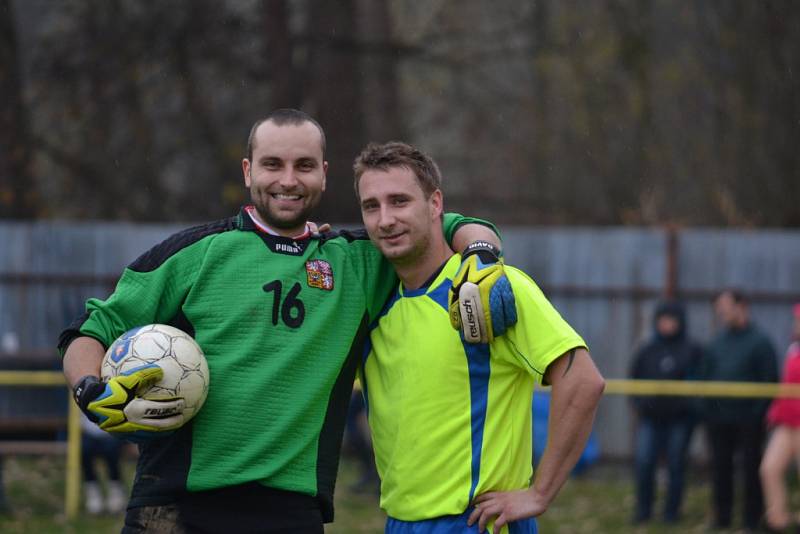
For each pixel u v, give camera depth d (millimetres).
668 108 36688
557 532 18906
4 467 23250
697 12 35969
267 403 7867
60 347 7996
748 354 18922
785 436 18062
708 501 21234
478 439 7965
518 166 38219
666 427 19609
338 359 8164
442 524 7965
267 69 32062
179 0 32375
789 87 34188
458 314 7762
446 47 38469
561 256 25297
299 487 7965
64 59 32562
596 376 7809
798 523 18922
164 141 33969
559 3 37156
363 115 32750
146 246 26094
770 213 34562
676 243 24828
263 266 8055
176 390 7500
